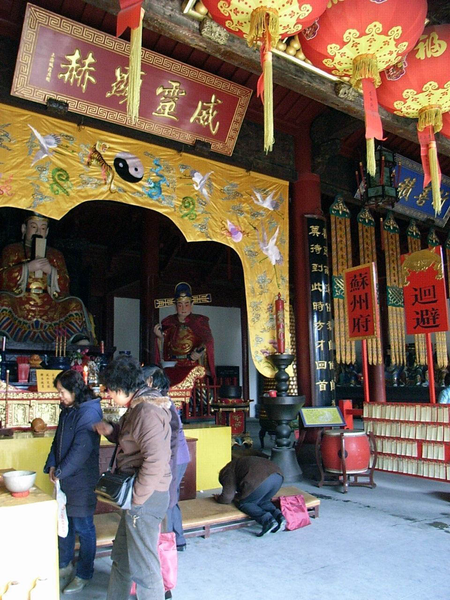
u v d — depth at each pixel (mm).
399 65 4680
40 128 6102
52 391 5898
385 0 3814
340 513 5180
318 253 8164
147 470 2496
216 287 17031
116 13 4555
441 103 4859
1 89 5840
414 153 10422
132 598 3066
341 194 9250
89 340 10172
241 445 8734
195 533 4332
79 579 3305
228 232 7441
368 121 4172
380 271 15648
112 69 6070
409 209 10484
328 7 3941
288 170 8203
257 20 3631
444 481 6590
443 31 4586
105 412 5914
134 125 6582
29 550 2506
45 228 10570
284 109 8055
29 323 9797
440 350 11492
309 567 3699
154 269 11375
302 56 5109
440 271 6957
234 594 3248
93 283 14586
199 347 9477
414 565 3746
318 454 6566
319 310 8000
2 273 10008
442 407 6762
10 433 5301
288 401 6863
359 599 3178
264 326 7590
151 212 11523
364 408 7660
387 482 6773
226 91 6879
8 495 2727
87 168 6359
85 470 3309
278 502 4816
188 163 7211
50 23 5551
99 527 4023
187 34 4602
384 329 17141
